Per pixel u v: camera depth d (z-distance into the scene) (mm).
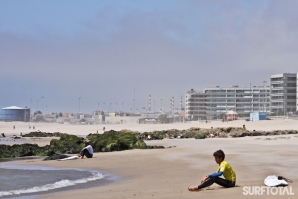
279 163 29531
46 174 26641
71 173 27094
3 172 27797
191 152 40406
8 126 194375
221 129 88938
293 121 134500
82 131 136000
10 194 19297
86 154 37219
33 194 19219
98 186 21484
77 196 18234
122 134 51469
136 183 22188
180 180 22844
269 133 83250
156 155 38250
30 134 115188
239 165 28328
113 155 39656
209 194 16797
